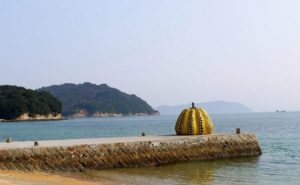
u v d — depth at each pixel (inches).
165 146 1467.8
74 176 1177.4
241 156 1647.4
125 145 1392.7
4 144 1373.0
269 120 7815.0
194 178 1163.3
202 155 1544.0
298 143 2429.9
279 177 1190.9
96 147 1337.4
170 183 1080.8
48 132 4220.0
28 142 1471.5
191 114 1747.0
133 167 1374.3
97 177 1168.8
